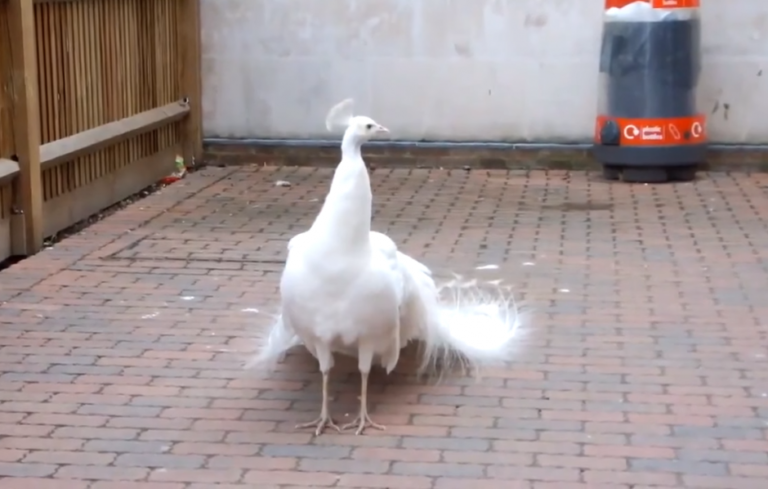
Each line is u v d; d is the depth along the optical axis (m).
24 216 7.71
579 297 7.02
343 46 9.94
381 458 5.61
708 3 9.58
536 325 6.68
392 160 10.01
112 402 6.00
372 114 10.01
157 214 8.62
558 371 6.23
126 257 7.67
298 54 10.00
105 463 5.58
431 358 6.26
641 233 8.10
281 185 9.44
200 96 10.06
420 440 5.72
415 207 8.75
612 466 5.54
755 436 5.72
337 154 10.04
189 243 7.94
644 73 9.22
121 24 8.95
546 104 9.84
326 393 5.81
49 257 7.68
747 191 9.10
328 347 5.76
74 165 8.34
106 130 8.64
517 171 9.85
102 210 8.71
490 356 6.32
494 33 9.80
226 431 5.79
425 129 9.98
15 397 6.03
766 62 9.61
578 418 5.86
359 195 5.62
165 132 9.69
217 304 6.96
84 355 6.39
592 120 9.83
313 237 5.67
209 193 9.20
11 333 6.61
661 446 5.66
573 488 5.41
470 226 8.28
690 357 6.35
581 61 9.76
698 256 7.64
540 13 9.73
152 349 6.45
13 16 7.59
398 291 5.75
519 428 5.79
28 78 7.64
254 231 8.19
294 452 5.65
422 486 5.43
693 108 9.34
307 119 10.07
